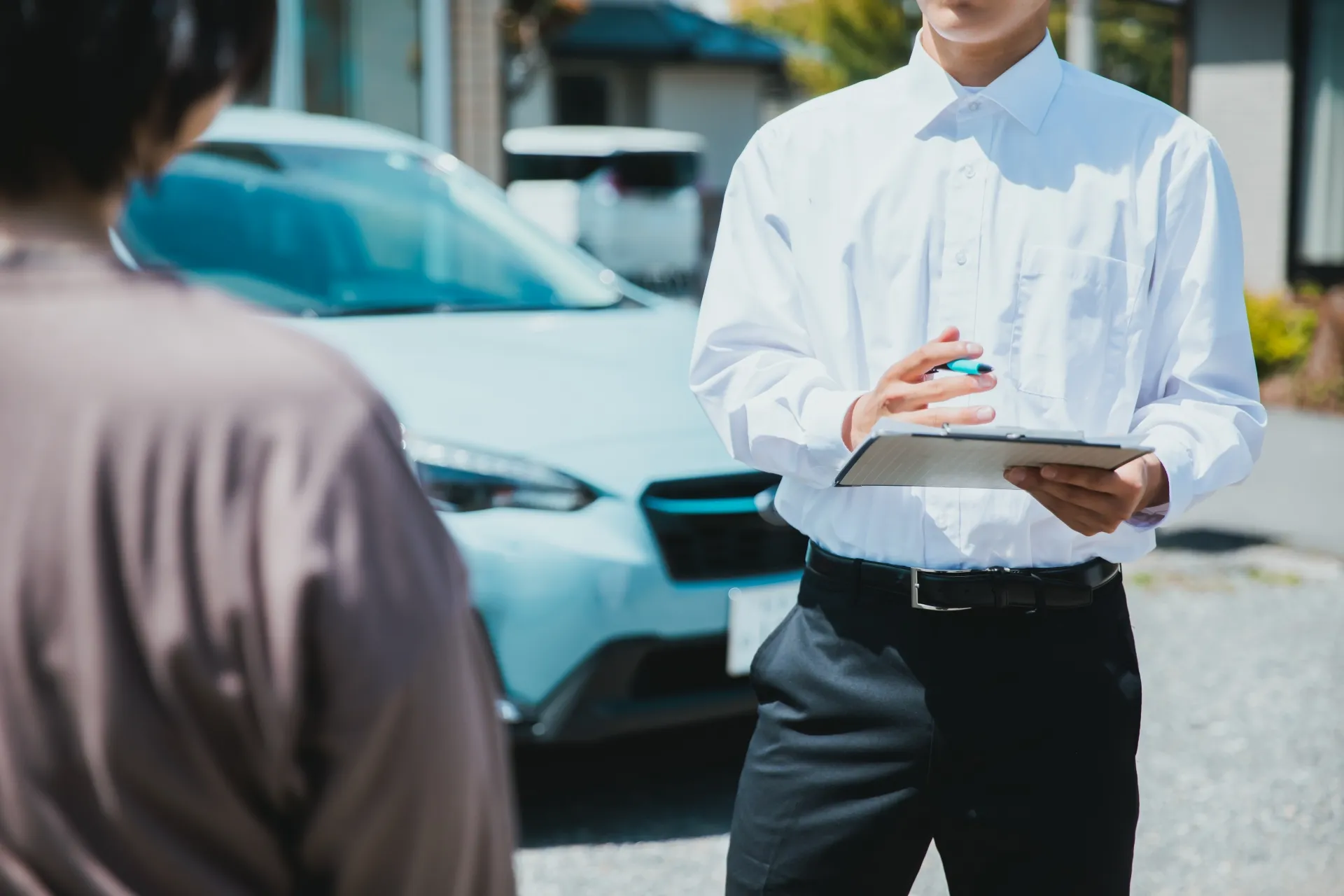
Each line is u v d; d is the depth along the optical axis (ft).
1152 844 10.94
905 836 5.45
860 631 5.43
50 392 2.56
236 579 2.53
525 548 9.86
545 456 10.21
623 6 88.84
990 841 5.36
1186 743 12.94
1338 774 12.23
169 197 13.20
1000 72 5.58
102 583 2.51
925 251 5.60
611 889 10.03
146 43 2.71
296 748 2.58
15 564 2.51
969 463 4.76
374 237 13.52
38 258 2.67
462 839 2.70
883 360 5.65
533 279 13.69
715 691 10.50
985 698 5.31
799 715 5.57
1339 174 33.94
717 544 10.47
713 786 11.89
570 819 11.24
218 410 2.59
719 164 90.48
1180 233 5.51
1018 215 5.55
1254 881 10.34
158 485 2.55
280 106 26.81
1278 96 34.27
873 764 5.40
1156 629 16.34
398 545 2.65
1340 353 31.07
